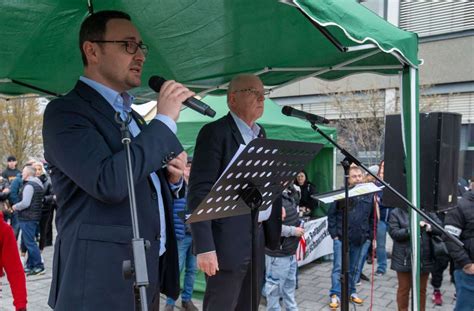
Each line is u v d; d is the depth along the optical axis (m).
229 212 2.06
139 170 1.38
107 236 1.50
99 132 1.52
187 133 5.46
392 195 4.10
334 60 3.51
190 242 4.67
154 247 1.63
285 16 2.81
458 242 2.73
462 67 11.64
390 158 4.13
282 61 3.63
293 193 4.80
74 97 1.57
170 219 1.81
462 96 11.63
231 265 2.52
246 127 2.67
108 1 2.70
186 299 4.80
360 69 3.57
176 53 3.49
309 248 6.59
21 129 15.95
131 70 1.67
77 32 3.01
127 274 1.25
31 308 5.01
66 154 1.41
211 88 4.28
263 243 2.76
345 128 11.49
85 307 1.46
